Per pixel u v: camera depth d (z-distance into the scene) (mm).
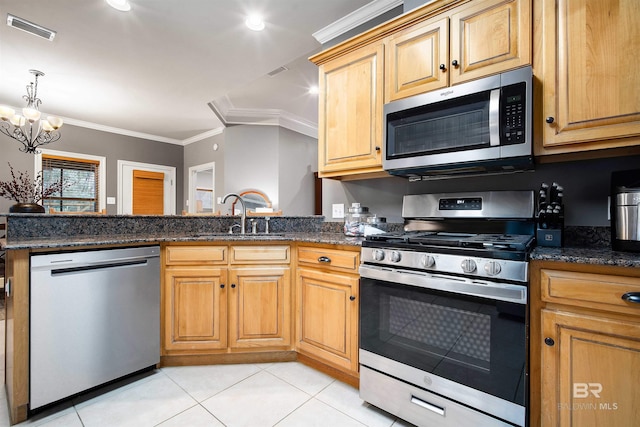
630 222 1200
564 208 1524
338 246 1787
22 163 4574
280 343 2018
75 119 4945
